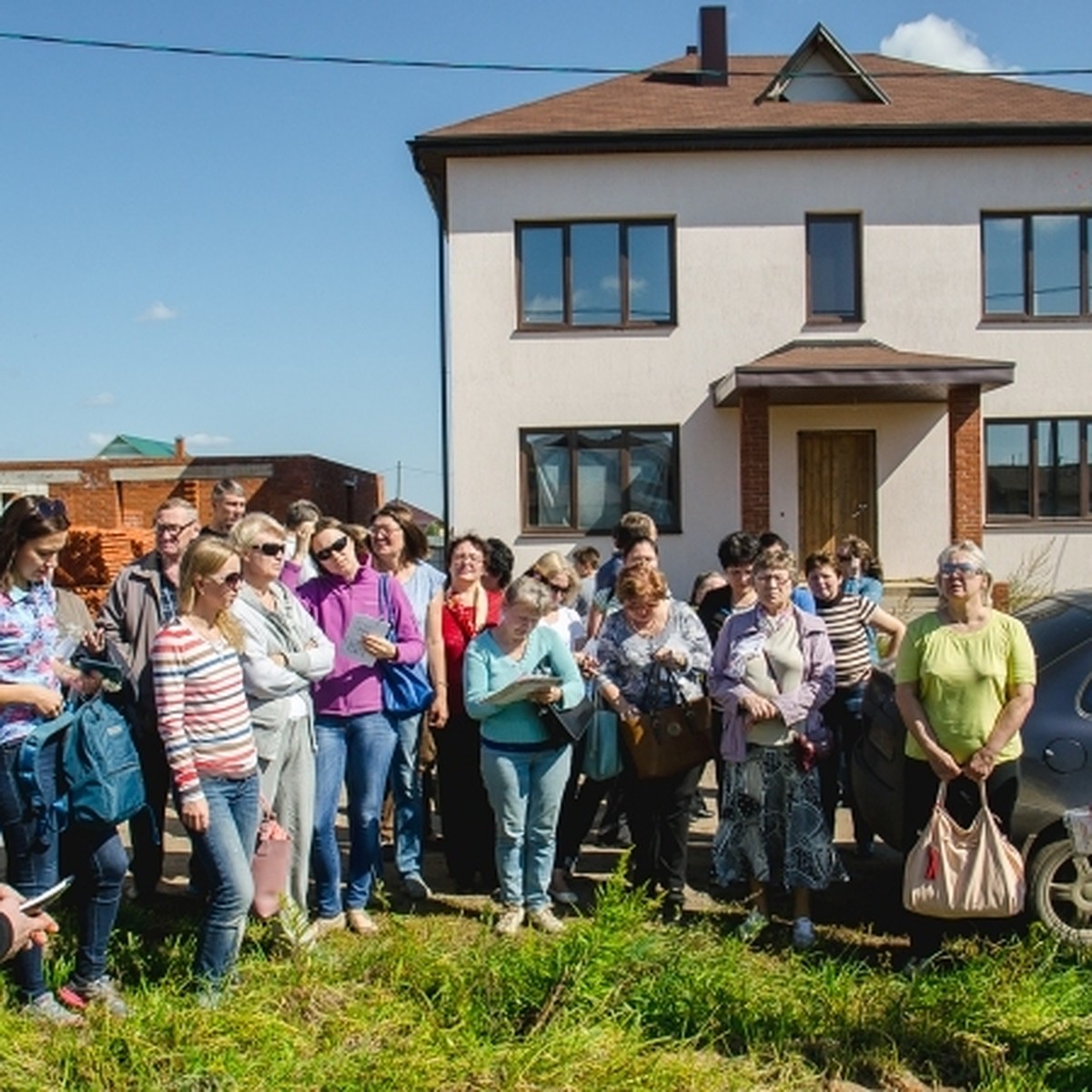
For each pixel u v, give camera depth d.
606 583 8.38
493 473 19.41
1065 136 19.14
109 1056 4.52
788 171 19.33
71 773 4.88
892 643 7.87
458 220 19.27
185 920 6.25
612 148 19.08
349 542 6.44
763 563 6.36
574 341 19.33
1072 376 19.52
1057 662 6.29
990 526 19.55
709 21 22.08
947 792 5.75
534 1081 4.46
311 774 5.93
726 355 19.38
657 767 6.43
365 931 6.20
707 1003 5.12
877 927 6.47
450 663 7.07
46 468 26.22
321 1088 4.37
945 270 19.41
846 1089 4.64
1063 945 5.87
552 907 6.74
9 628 4.82
